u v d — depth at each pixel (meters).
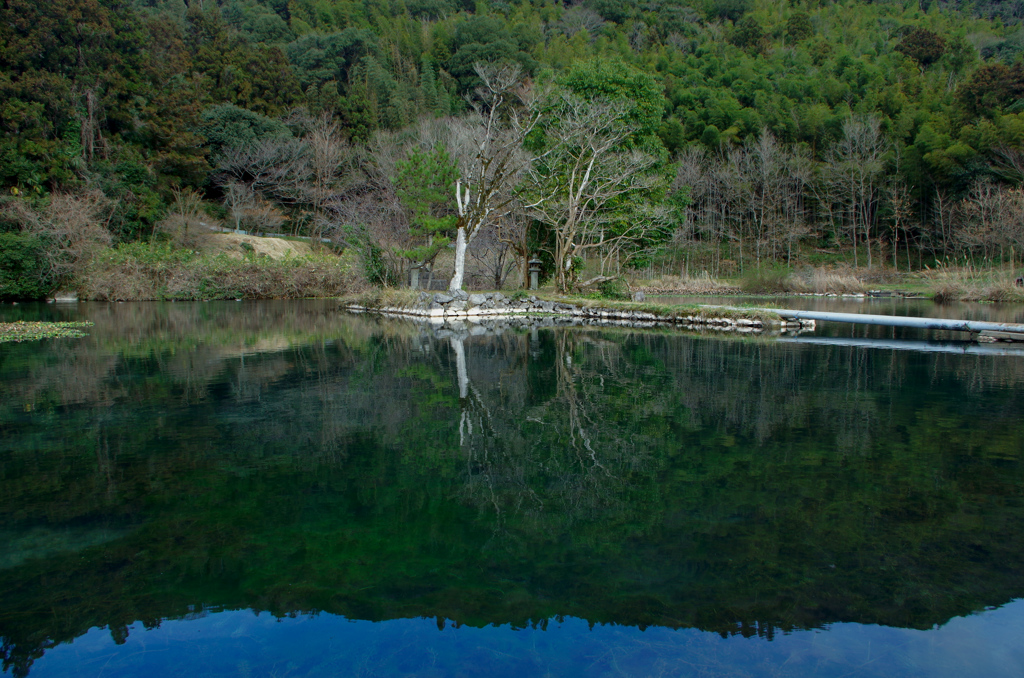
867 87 52.06
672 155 47.00
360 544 2.97
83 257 25.25
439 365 8.73
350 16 64.75
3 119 26.61
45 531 3.13
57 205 24.69
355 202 29.31
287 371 8.24
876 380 7.43
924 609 2.38
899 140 43.31
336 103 43.88
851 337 12.47
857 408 5.87
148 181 32.22
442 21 65.94
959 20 73.62
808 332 13.48
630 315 16.61
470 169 19.31
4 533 3.11
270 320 16.91
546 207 19.70
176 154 34.09
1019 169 34.31
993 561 2.74
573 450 4.49
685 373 7.95
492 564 2.76
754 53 65.44
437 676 2.00
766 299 28.11
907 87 52.31
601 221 19.17
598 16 73.69
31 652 2.16
